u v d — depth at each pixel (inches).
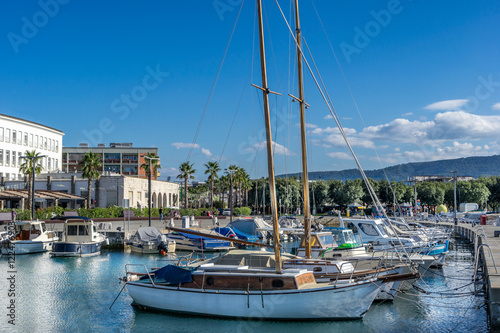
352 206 3750.0
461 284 1039.0
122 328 700.0
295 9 958.4
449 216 3673.7
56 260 1371.8
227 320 713.0
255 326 701.3
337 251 946.1
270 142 722.8
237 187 4237.2
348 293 698.8
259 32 735.7
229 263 757.3
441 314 785.6
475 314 783.1
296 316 697.6
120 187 2989.7
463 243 2066.9
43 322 732.0
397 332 689.0
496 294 655.8
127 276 818.2
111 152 5012.3
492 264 912.3
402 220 1765.5
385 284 828.0
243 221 1908.2
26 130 3641.7
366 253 1026.7
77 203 3002.0
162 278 761.0
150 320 734.5
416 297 892.6
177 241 1628.9
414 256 999.0
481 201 5049.2
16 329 697.6
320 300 691.4
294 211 4141.2
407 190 4758.9
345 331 696.4
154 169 3905.0
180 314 741.3
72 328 701.9
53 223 1925.4
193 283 734.5
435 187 4906.5
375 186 4645.7
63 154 4987.7
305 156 910.4
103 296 892.0
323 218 2279.8
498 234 1685.5
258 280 707.4
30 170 2336.4
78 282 1029.8
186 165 3351.4
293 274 704.4
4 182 3191.4
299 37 951.6
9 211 1889.8
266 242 1765.5
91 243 1471.5
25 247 1498.5
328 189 4611.2
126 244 1649.9
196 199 5679.1
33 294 912.9
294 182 4266.7
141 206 3230.8
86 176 2696.9
